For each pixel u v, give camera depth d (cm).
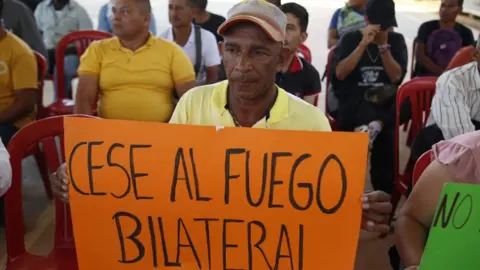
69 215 195
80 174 128
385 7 309
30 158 399
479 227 117
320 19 1148
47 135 197
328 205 125
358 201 124
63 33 475
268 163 124
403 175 289
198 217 128
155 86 285
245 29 130
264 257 129
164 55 284
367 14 314
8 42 302
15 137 190
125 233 130
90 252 131
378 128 319
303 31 279
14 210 188
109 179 127
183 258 131
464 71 238
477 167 135
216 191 126
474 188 115
